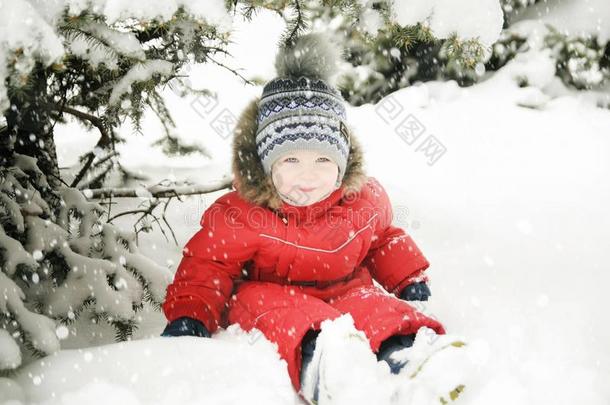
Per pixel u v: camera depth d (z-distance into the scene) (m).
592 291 2.29
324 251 2.14
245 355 1.78
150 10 1.60
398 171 3.76
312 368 1.68
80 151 4.11
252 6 2.17
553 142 4.08
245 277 2.25
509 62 4.88
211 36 2.05
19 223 2.01
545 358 1.83
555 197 3.33
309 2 2.23
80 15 1.58
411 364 1.64
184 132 4.34
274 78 2.19
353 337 1.65
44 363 1.67
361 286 2.17
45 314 2.04
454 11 2.00
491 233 2.93
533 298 2.26
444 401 1.53
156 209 3.15
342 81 4.82
